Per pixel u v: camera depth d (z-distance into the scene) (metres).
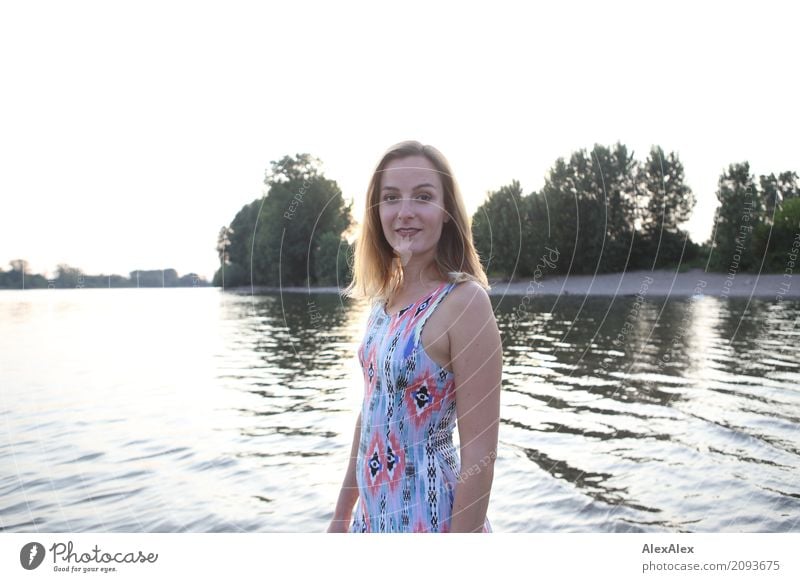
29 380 6.27
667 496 4.02
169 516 3.59
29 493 3.93
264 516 3.58
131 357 7.45
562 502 3.92
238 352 9.55
